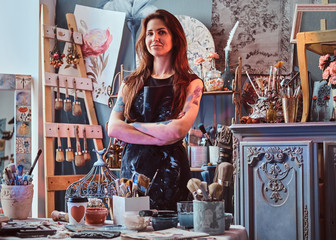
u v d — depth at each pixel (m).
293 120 3.13
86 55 4.66
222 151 3.58
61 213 2.04
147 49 2.79
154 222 1.70
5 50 4.62
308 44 3.18
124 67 4.51
